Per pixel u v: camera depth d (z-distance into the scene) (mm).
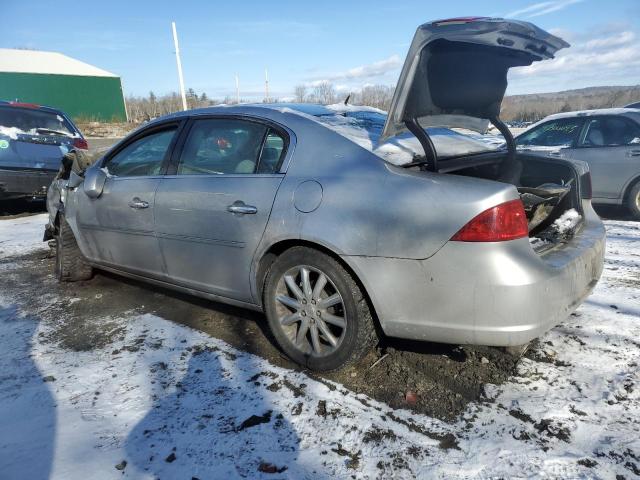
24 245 5680
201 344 2969
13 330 3277
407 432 2094
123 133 29922
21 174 6988
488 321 2086
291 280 2590
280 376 2570
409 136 2750
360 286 2381
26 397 2449
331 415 2227
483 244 2035
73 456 2016
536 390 2350
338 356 2467
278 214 2525
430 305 2172
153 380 2574
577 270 2357
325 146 2529
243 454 1996
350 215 2291
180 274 3164
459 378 2477
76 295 3934
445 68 2414
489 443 2004
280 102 3234
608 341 2777
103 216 3580
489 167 3066
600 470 1836
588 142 6297
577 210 2924
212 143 3008
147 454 2016
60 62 42469
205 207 2854
